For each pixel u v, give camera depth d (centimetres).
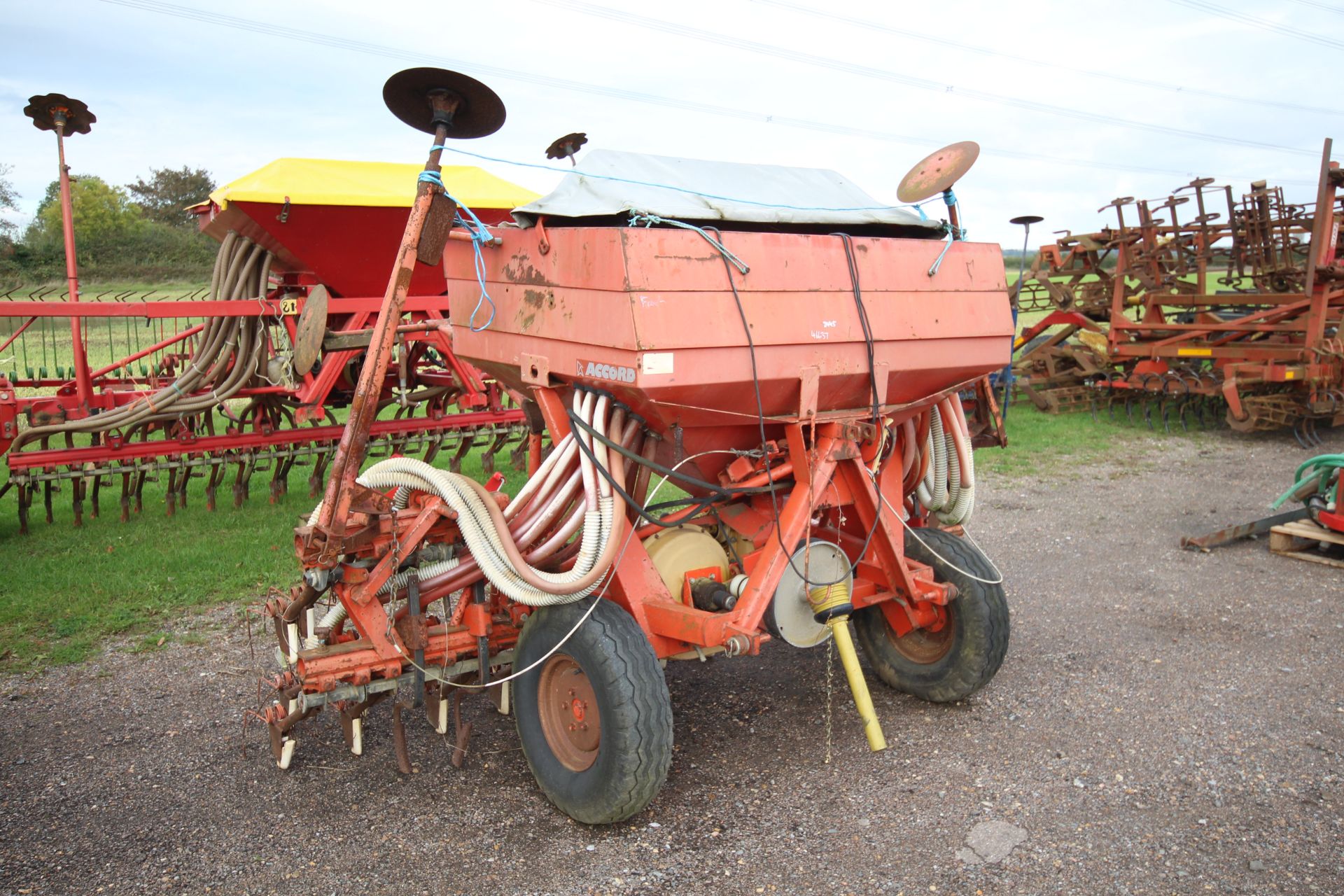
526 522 383
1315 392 1173
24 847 345
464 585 399
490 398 991
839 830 352
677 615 375
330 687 371
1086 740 421
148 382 1034
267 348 859
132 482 928
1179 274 1402
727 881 322
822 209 411
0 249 2973
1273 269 1349
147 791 387
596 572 360
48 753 419
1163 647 532
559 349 374
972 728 435
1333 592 622
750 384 355
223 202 796
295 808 374
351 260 896
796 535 380
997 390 1501
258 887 321
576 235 354
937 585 436
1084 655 521
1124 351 1366
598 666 345
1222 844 338
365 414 359
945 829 351
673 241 337
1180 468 1051
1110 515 839
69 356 1830
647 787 343
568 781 363
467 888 320
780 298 361
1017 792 377
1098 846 338
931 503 477
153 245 2958
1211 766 396
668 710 349
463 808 374
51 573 662
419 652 394
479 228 404
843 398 396
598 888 319
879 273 393
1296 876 318
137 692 483
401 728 406
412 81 357
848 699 470
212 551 716
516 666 390
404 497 409
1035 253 1523
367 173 893
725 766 403
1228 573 668
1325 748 409
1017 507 870
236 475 1018
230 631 567
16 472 766
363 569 385
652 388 330
